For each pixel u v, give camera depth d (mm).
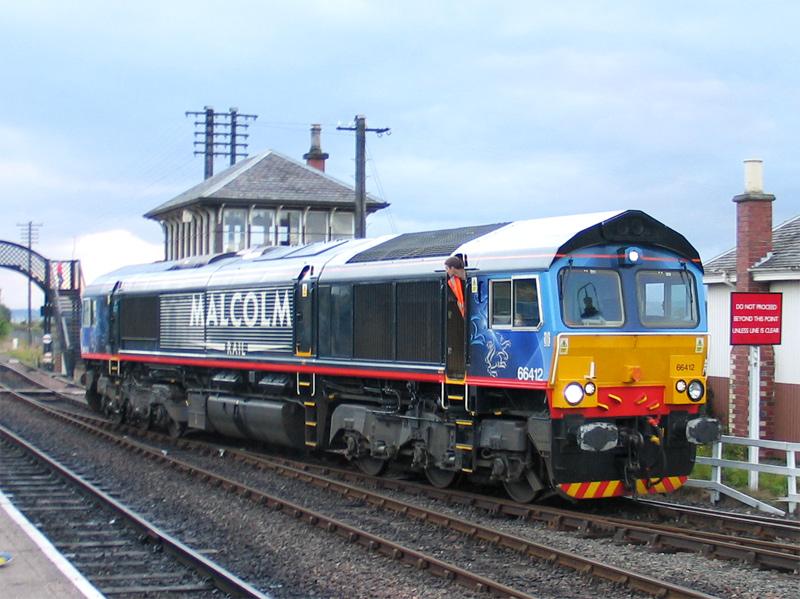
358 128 28375
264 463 17375
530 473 12773
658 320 13016
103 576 9844
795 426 18375
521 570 10117
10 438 20469
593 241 12492
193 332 20266
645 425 12852
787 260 18578
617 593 9211
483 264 13062
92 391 26094
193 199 36125
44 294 53000
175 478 16109
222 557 10719
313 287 16438
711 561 10305
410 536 11734
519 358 12477
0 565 9195
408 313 14383
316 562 10461
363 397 15680
